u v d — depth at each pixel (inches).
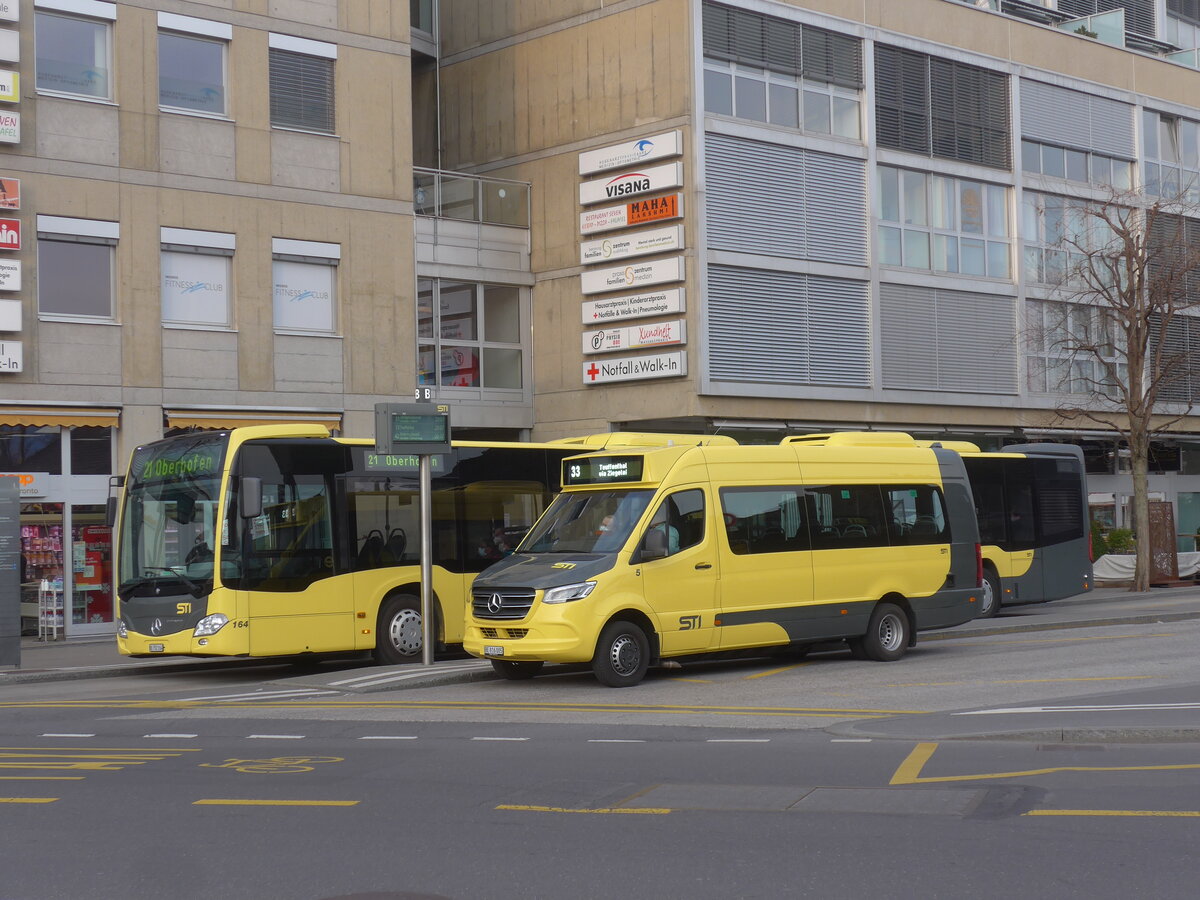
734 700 594.9
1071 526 1138.7
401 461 816.3
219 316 1124.5
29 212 1033.5
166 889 279.0
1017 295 1529.3
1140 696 548.4
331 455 788.0
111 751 481.1
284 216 1156.5
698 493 693.3
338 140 1190.3
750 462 717.9
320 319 1179.9
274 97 1159.6
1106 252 1486.2
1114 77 1660.9
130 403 1072.8
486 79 1413.6
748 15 1299.2
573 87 1336.1
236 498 748.6
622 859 295.0
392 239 1217.4
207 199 1116.5
